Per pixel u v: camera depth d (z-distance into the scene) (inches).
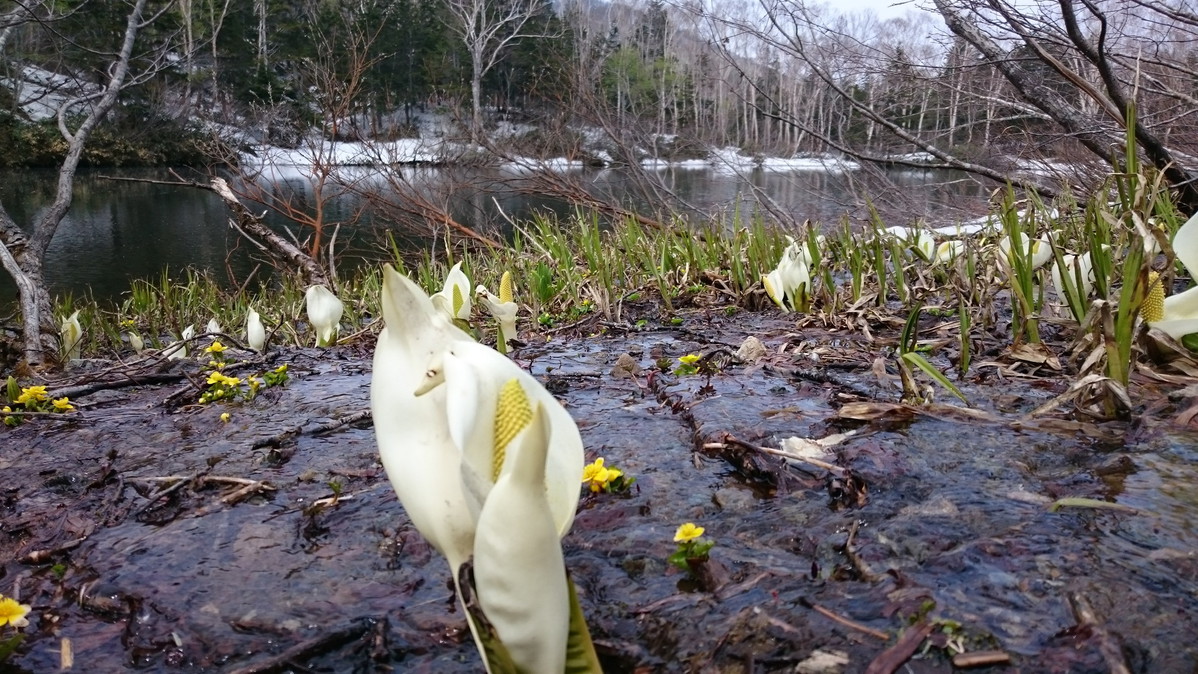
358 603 72.0
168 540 88.2
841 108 476.4
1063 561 68.6
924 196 443.5
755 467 96.1
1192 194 259.1
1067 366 137.5
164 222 858.1
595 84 774.5
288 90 1266.0
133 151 1413.6
